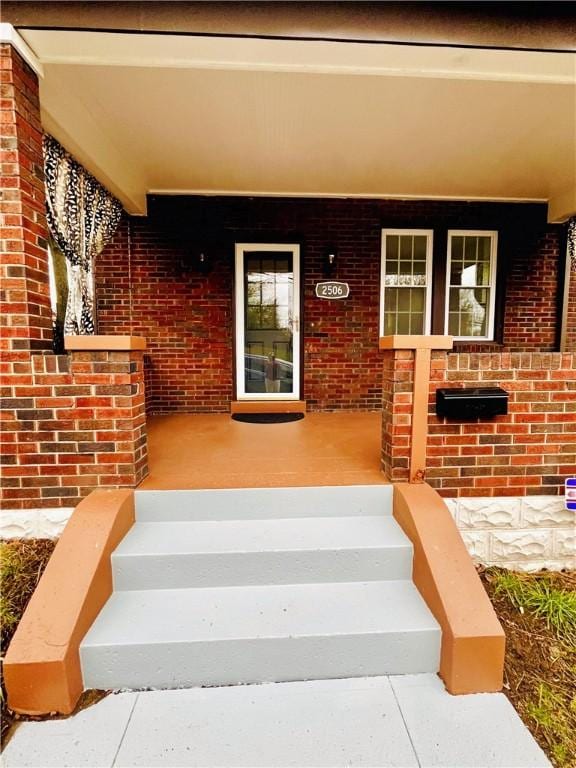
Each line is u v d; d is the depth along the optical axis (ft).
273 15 7.00
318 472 8.54
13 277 7.12
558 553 8.44
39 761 4.73
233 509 7.64
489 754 4.86
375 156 12.26
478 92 9.06
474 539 8.29
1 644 5.78
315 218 15.35
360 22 7.08
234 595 6.53
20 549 7.29
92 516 6.75
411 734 5.07
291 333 15.80
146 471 8.20
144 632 5.78
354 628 5.89
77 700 5.47
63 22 6.86
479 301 16.49
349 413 15.74
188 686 5.74
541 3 7.23
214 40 7.36
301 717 5.28
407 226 15.65
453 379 7.90
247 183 14.25
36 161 7.56
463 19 7.19
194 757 4.76
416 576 6.77
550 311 16.35
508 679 5.98
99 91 8.99
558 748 5.02
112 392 7.38
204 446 10.70
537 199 15.93
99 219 11.93
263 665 5.80
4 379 7.24
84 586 5.88
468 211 15.84
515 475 8.20
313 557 6.75
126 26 6.91
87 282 11.66
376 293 15.75
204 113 9.95
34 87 7.55
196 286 15.29
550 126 10.61
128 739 4.97
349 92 9.09
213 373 15.64
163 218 14.96
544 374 8.04
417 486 7.77
